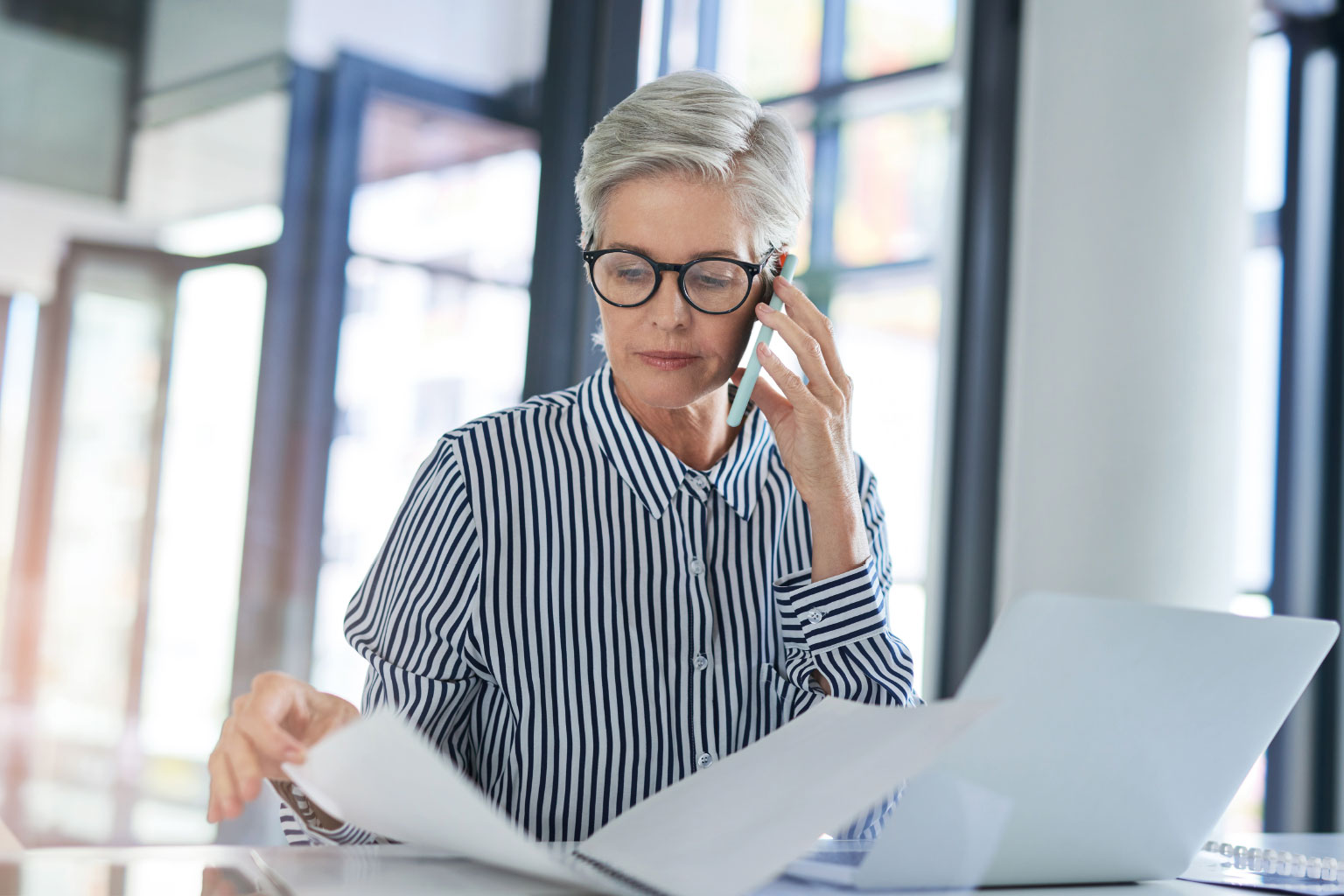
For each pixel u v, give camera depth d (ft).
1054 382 7.91
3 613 5.84
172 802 6.30
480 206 7.02
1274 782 8.64
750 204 2.48
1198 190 7.54
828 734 1.94
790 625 2.77
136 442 6.19
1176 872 2.10
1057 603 1.77
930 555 8.99
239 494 6.44
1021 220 8.61
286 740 1.79
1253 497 8.70
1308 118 9.02
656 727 2.67
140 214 6.20
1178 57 7.57
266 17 6.51
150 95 6.23
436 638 2.59
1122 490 7.56
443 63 6.93
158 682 6.26
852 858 1.94
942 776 1.76
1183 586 7.49
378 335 6.77
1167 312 7.52
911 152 9.53
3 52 5.84
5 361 5.86
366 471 6.77
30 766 5.91
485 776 2.72
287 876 1.80
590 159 2.51
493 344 7.00
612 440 2.77
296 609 6.61
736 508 2.82
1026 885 2.01
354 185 6.72
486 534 2.67
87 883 1.72
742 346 2.55
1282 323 8.85
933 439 9.09
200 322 6.35
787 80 9.07
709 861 1.70
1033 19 8.30
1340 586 8.78
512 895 1.76
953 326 9.05
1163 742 1.88
